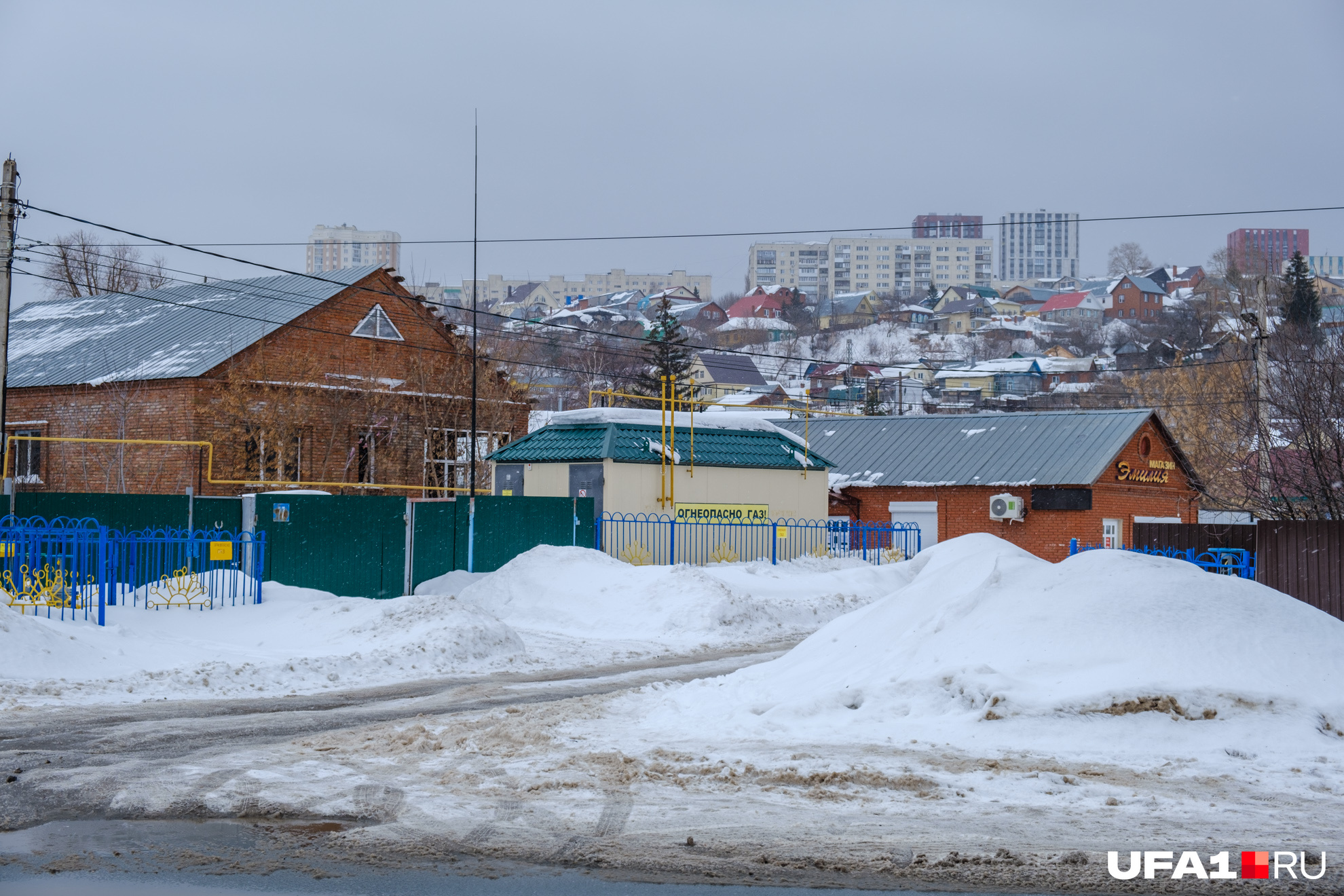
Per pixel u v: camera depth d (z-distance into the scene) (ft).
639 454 151.64
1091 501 185.16
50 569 92.32
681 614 115.24
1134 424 193.06
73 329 204.44
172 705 66.80
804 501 168.96
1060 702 54.90
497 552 133.39
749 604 120.26
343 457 178.40
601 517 148.05
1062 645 60.54
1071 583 64.85
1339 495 113.19
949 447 206.80
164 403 164.66
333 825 39.58
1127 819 40.52
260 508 113.19
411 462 189.06
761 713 61.62
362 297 186.19
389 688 76.13
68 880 33.12
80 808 41.50
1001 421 208.74
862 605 133.69
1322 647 59.06
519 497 137.59
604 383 411.13
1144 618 60.49
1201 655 57.82
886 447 213.25
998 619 64.28
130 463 167.22
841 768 47.83
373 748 53.52
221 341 172.86
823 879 33.78
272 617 98.07
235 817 40.55
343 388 177.88
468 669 86.33
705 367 559.79
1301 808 42.01
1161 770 47.98
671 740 55.47
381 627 93.45
